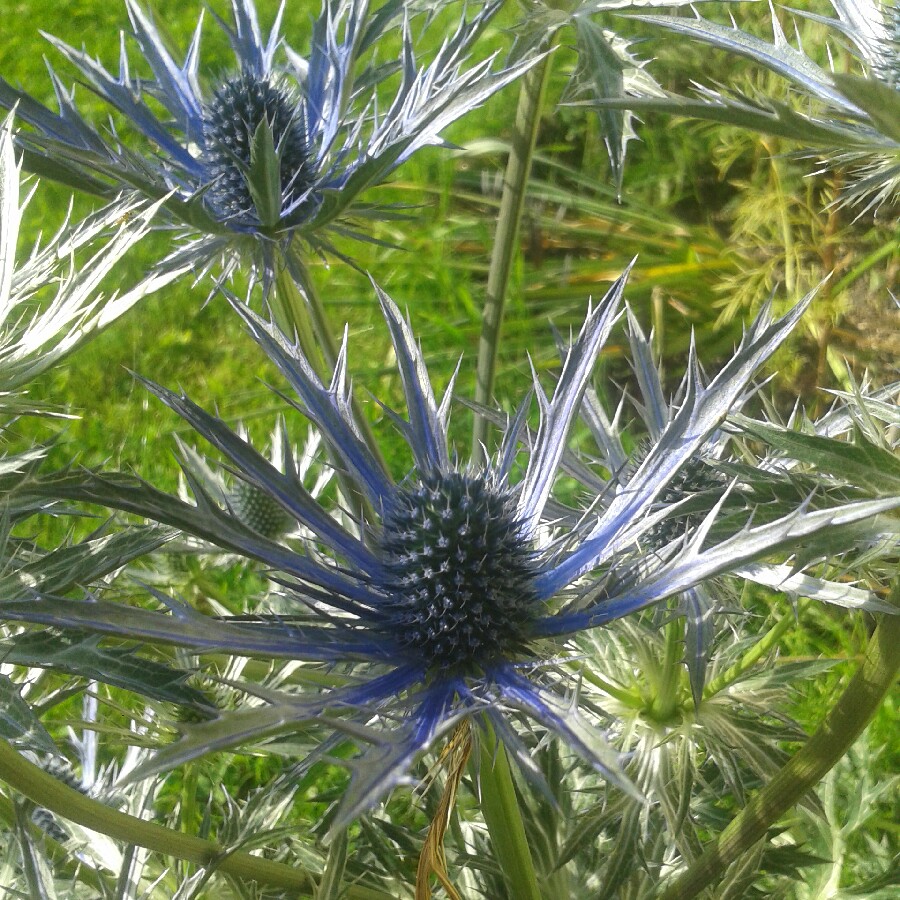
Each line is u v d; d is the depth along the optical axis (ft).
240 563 1.26
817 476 0.86
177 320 2.15
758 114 0.89
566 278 2.26
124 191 1.05
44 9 2.70
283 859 1.19
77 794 0.85
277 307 1.13
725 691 1.08
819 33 1.99
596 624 0.79
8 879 0.95
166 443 2.00
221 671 1.07
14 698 0.77
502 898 1.08
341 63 1.14
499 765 0.87
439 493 0.84
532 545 0.87
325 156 1.14
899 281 2.04
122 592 1.11
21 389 0.89
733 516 0.85
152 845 0.88
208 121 1.16
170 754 0.66
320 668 0.95
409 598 0.82
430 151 2.36
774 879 1.24
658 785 1.01
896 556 0.89
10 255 0.86
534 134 1.26
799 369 2.02
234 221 1.09
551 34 1.19
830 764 0.94
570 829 1.11
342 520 1.10
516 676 0.79
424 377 0.88
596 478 1.01
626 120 1.16
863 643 1.52
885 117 0.77
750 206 2.15
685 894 1.01
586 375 0.86
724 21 2.13
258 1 2.53
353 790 0.64
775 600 1.27
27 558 0.89
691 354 0.80
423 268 2.27
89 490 0.77
